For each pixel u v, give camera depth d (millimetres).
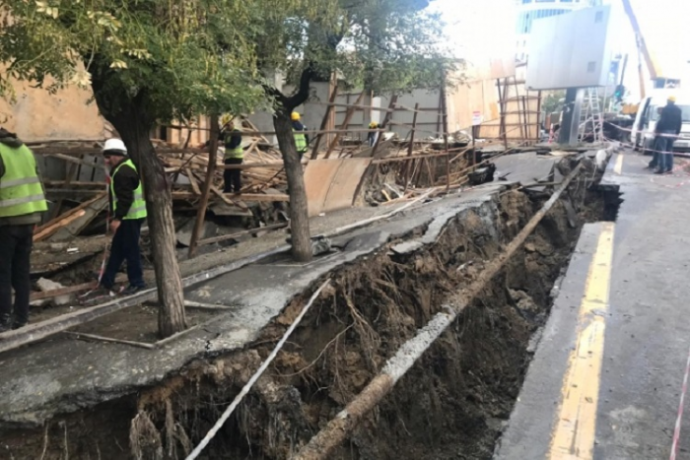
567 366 4406
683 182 11344
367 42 5695
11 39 2867
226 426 4020
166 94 3436
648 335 4785
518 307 8367
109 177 5996
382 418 5199
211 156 7434
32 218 4570
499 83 18641
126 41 2863
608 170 13398
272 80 5559
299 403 4430
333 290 5570
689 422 3645
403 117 18500
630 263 6441
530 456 3443
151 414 3621
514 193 10969
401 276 6719
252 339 4262
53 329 4289
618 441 3516
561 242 10539
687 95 18000
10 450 3193
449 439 5750
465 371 6574
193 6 3146
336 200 9859
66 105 9203
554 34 16344
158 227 4164
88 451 3420
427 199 11047
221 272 5777
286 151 6137
